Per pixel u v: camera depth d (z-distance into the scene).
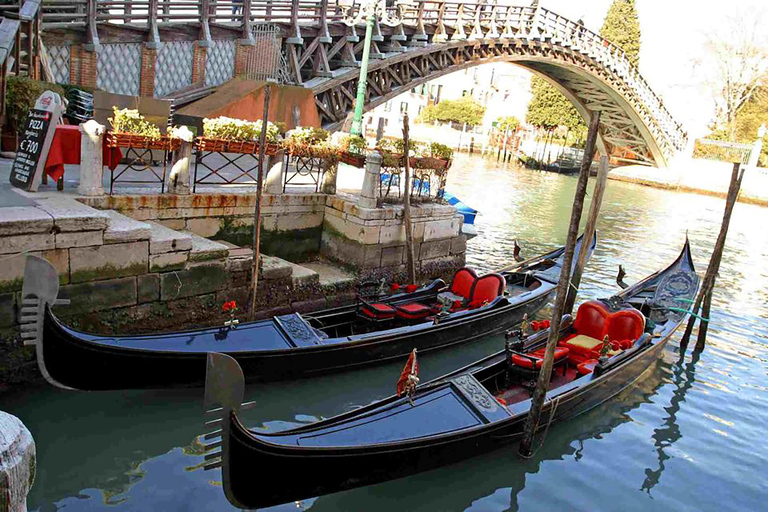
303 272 8.44
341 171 13.30
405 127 9.13
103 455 5.26
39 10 9.79
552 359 5.48
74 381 5.36
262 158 6.75
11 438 1.24
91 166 6.91
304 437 4.60
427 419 5.17
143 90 12.47
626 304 7.63
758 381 8.20
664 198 29.84
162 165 9.66
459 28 21.28
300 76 15.71
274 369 6.24
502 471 5.59
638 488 5.55
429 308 7.85
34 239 5.63
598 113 5.14
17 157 6.87
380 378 7.11
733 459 6.20
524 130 43.06
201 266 7.02
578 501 5.29
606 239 17.31
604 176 8.39
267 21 14.96
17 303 5.64
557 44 25.75
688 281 8.70
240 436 4.12
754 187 31.31
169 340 5.87
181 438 5.62
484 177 29.33
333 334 7.39
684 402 7.38
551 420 5.96
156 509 4.61
